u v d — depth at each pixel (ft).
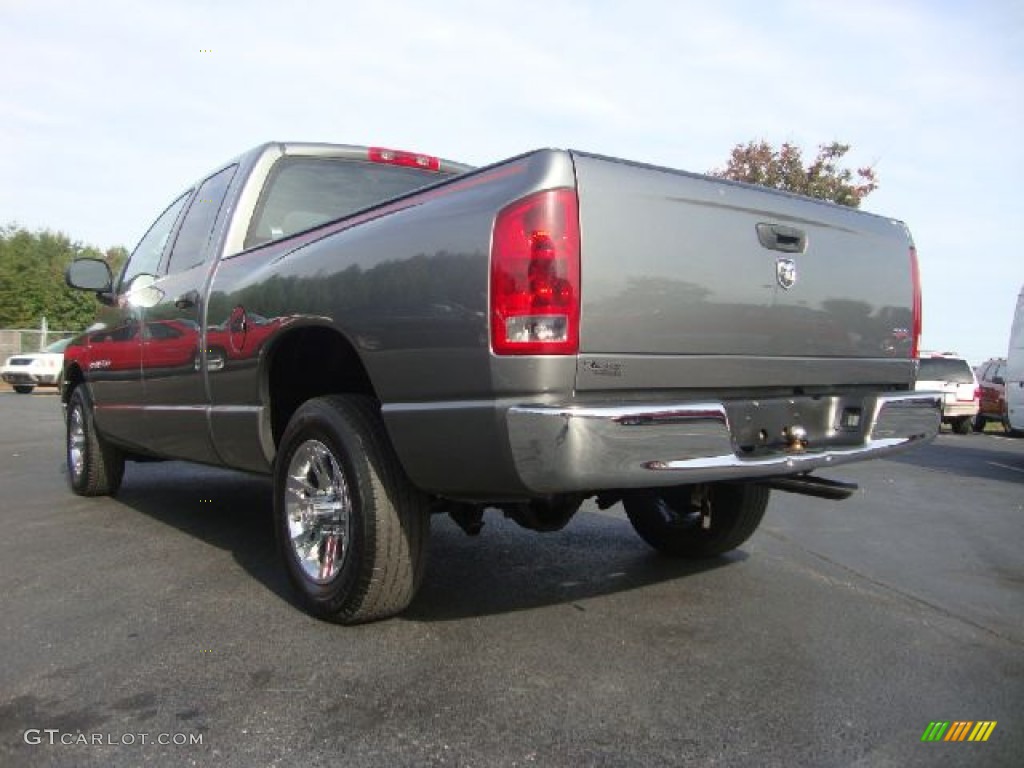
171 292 15.57
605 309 9.23
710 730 8.39
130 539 15.99
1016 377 42.09
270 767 7.60
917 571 14.89
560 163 9.07
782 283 11.10
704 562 14.93
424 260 9.70
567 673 9.73
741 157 78.28
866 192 77.30
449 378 9.37
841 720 8.68
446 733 8.23
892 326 12.85
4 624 11.18
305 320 11.40
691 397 10.20
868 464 33.45
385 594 10.72
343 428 10.82
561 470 8.67
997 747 8.16
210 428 14.12
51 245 168.45
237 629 11.02
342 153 15.71
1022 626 11.89
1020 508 22.77
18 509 18.99
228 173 15.70
